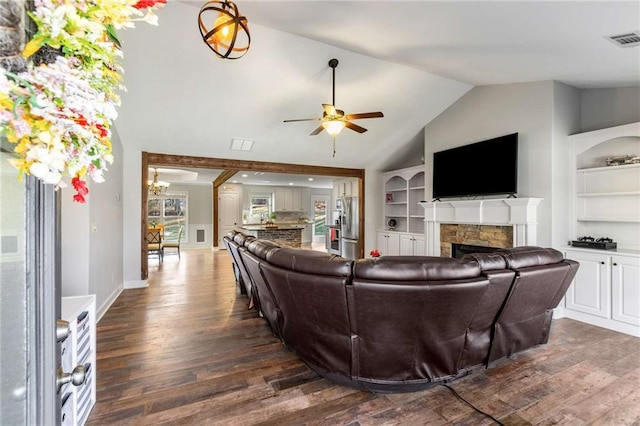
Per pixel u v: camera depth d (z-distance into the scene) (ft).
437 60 11.68
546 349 9.27
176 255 29.14
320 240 41.19
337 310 6.72
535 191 12.79
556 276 8.02
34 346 2.37
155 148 17.15
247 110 14.92
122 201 16.39
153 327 10.96
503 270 7.20
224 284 17.51
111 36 2.51
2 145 2.15
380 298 6.27
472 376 7.75
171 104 13.89
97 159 2.59
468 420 6.13
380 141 19.83
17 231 2.27
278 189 38.86
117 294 15.07
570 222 12.67
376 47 11.05
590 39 8.22
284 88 13.76
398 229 23.80
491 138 14.55
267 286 8.64
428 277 6.42
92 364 6.41
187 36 10.74
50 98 2.08
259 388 7.22
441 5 7.22
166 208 35.45
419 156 22.21
